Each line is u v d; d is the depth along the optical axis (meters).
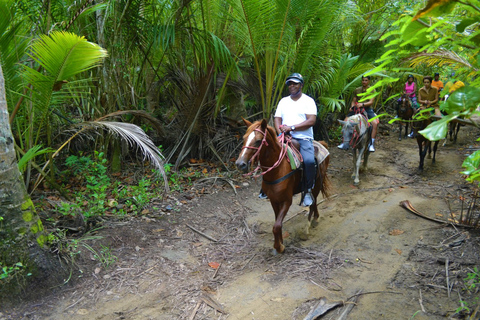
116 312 4.04
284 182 4.80
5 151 4.05
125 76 7.73
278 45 7.95
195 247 5.43
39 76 4.92
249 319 3.93
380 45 11.78
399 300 4.12
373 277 4.60
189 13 8.30
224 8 8.00
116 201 6.46
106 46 7.09
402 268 4.74
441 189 7.46
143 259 5.03
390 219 6.17
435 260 4.82
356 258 5.05
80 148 8.11
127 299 4.27
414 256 5.00
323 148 5.74
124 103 8.05
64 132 7.26
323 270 4.77
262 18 7.40
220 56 7.85
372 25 11.67
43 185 6.97
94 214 5.81
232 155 9.02
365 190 7.64
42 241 4.38
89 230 5.49
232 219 6.35
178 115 8.62
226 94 9.31
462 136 12.37
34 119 6.15
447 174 8.46
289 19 7.75
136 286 4.49
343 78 10.45
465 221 5.71
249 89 8.95
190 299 4.27
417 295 4.20
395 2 10.34
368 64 10.79
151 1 7.58
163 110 9.45
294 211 6.69
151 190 7.16
